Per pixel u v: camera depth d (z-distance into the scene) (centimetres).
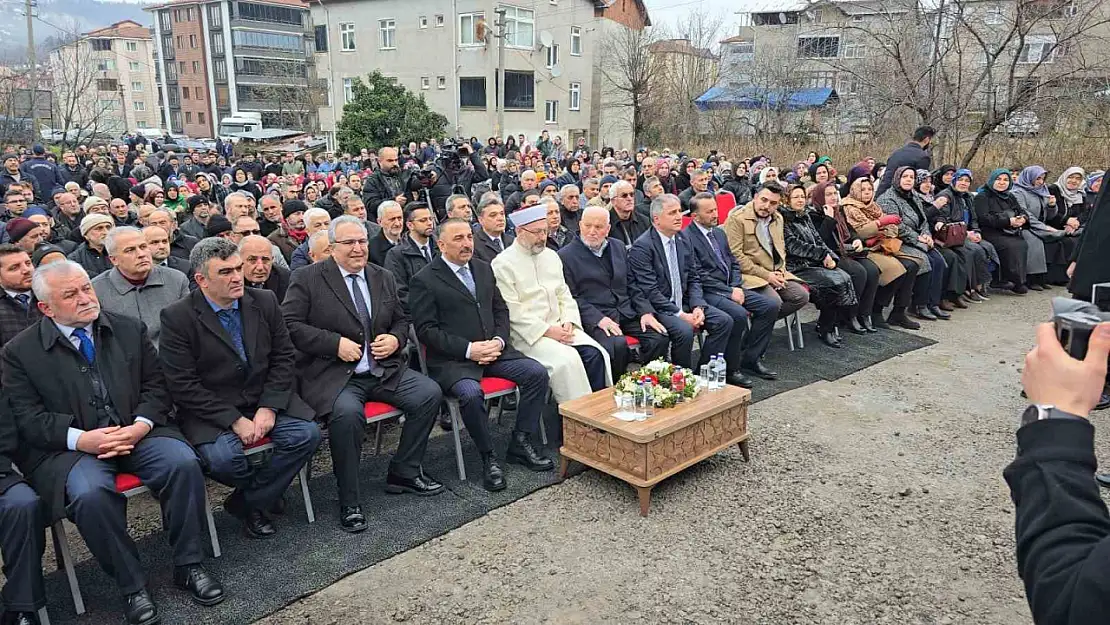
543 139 2111
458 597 290
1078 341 101
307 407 346
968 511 354
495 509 358
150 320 401
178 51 5203
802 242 618
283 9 5069
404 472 370
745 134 2166
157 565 316
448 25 2620
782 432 446
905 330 679
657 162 1033
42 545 273
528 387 398
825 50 2236
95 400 300
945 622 273
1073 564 88
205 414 322
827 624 272
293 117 4147
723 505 359
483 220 527
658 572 305
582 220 488
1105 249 292
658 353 481
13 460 297
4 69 2625
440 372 396
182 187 891
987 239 812
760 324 541
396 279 489
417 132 2408
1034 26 1027
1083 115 1105
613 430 351
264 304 346
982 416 471
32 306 372
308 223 523
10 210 684
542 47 2739
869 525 341
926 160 779
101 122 3778
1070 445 97
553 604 285
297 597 288
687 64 2772
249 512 334
